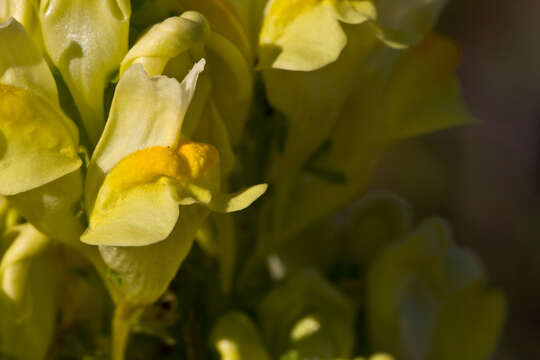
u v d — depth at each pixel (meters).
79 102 0.13
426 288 0.16
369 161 0.14
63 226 0.13
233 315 0.14
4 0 0.13
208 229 0.14
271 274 0.16
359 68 0.14
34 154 0.12
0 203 0.14
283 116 0.14
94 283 0.14
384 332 0.15
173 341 0.14
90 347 0.14
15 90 0.12
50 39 0.13
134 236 0.12
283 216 0.14
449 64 0.14
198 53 0.13
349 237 0.16
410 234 0.15
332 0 0.13
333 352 0.14
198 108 0.13
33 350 0.14
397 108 0.14
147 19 0.13
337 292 0.15
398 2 0.14
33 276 0.14
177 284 0.14
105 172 0.12
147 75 0.12
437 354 0.16
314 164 0.14
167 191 0.12
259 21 0.13
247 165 0.14
